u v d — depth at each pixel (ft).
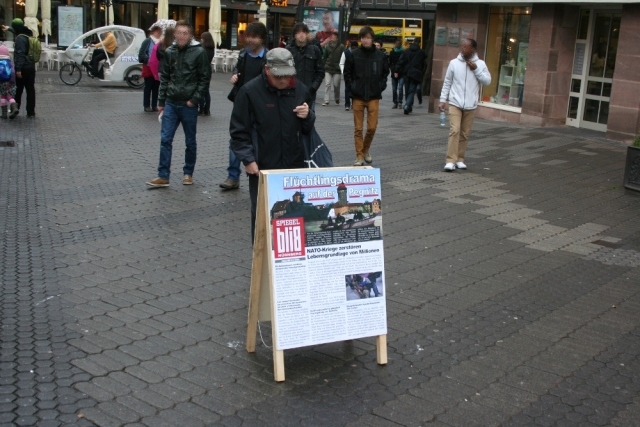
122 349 15.87
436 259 22.70
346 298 15.08
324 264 14.88
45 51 88.99
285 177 14.48
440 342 16.90
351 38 147.02
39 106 55.01
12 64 48.29
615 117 47.34
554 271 22.07
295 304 14.71
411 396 14.38
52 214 26.03
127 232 24.22
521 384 15.02
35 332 16.49
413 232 25.43
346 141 45.11
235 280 20.30
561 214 28.71
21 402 13.47
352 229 15.05
